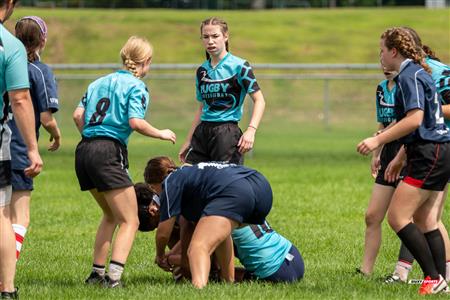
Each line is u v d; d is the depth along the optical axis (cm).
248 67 1966
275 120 7769
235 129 1984
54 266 1914
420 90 1509
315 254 2091
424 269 1558
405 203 1549
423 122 1537
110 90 1622
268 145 5750
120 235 1589
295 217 2705
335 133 6794
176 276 1706
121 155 1602
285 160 4791
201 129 2003
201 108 2030
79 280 1725
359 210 2856
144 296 1480
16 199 1633
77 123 1661
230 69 1967
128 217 1598
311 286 1608
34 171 1441
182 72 9494
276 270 1653
